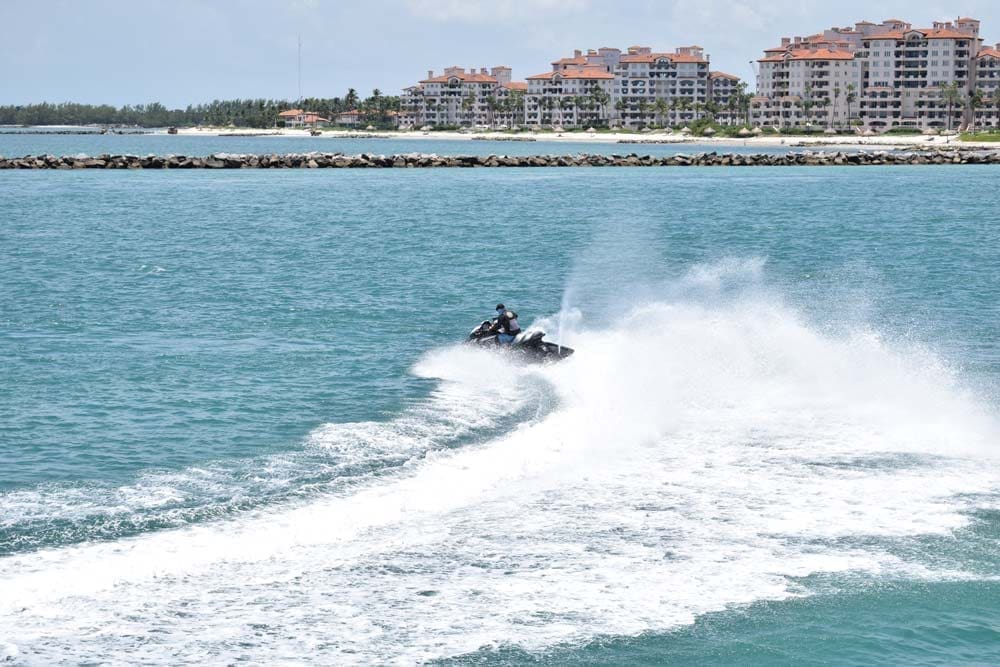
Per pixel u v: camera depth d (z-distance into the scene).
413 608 33.75
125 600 33.84
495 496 43.84
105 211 199.38
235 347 75.81
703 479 45.88
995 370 67.56
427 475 46.62
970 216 190.88
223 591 34.66
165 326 84.31
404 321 87.12
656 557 37.75
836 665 31.50
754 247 145.38
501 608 33.88
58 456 49.72
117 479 46.28
